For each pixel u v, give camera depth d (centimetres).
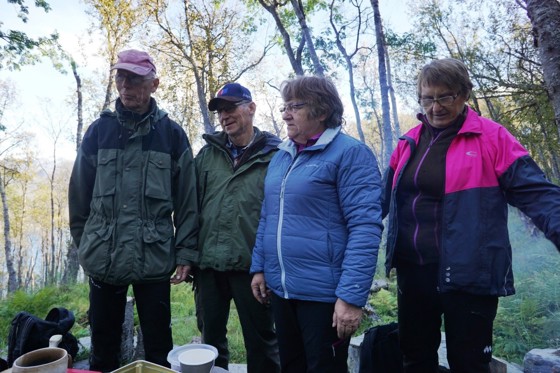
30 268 3944
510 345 370
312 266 174
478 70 1173
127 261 219
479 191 167
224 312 255
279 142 255
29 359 129
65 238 3756
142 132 233
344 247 177
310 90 183
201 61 1636
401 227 194
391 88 1516
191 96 1788
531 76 1057
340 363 175
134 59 226
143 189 229
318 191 177
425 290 190
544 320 402
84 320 556
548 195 151
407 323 201
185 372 147
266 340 246
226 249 236
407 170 194
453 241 168
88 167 239
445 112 178
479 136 171
